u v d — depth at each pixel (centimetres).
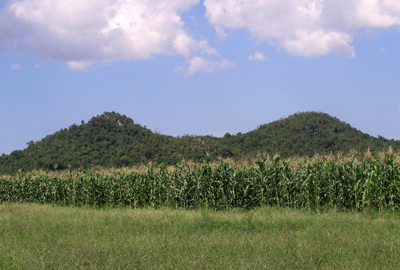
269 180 1644
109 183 2228
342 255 709
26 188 2689
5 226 1155
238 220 1151
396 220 1062
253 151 6456
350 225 991
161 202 1927
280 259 683
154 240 877
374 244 752
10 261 744
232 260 694
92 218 1303
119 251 774
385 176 1343
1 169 5759
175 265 678
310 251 722
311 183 1510
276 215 1217
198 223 1103
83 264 700
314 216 1186
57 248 831
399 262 654
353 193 1427
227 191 1695
